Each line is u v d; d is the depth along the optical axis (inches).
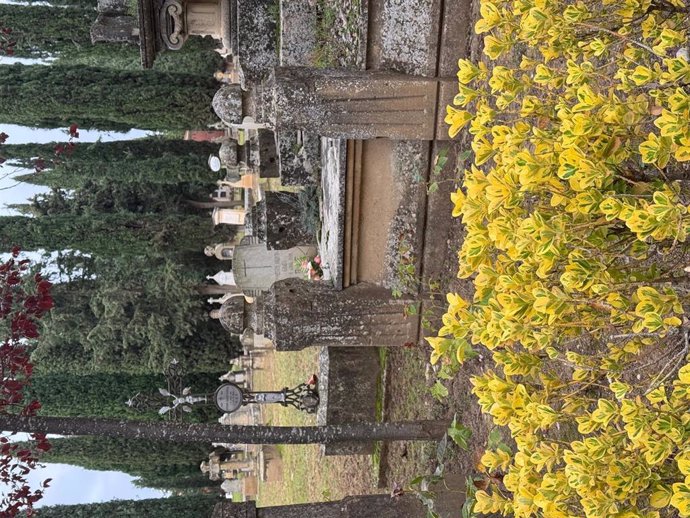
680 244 85.8
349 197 178.5
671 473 79.2
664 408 75.6
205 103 463.8
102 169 512.7
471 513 132.0
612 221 81.5
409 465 214.5
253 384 491.2
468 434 149.2
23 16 443.8
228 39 283.6
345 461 284.4
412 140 169.0
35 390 476.4
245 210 492.4
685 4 88.0
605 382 111.6
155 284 473.7
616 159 79.3
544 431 137.8
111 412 481.4
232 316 254.8
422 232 179.3
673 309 75.6
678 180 87.7
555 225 79.0
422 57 161.2
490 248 90.8
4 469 168.9
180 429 154.3
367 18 166.6
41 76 449.7
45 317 458.9
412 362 211.8
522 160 80.3
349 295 187.0
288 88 156.3
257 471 517.7
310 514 162.2
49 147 514.6
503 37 98.4
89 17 448.5
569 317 89.8
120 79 459.2
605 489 77.7
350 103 158.7
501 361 94.3
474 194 87.5
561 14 89.1
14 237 483.5
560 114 80.8
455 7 156.9
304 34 216.2
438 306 183.5
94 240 490.6
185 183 567.5
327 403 236.5
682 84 77.9
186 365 474.9
